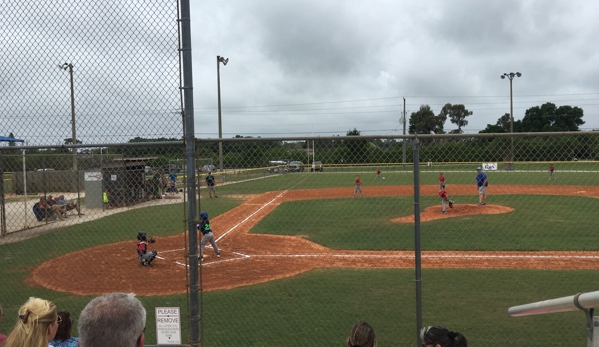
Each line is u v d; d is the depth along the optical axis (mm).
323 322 7895
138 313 2656
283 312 8445
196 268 4855
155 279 11039
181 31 4793
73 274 11602
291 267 11930
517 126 79188
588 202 22516
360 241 15070
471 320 7859
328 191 30750
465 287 9758
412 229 16875
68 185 23203
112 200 22625
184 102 4824
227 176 12805
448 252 13164
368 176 21141
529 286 9750
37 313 3039
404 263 12062
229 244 15188
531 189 22828
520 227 16641
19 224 18719
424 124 85812
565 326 7520
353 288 9867
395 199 26703
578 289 9484
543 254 12625
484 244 14031
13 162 19203
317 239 15656
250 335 7367
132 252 14148
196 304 4859
